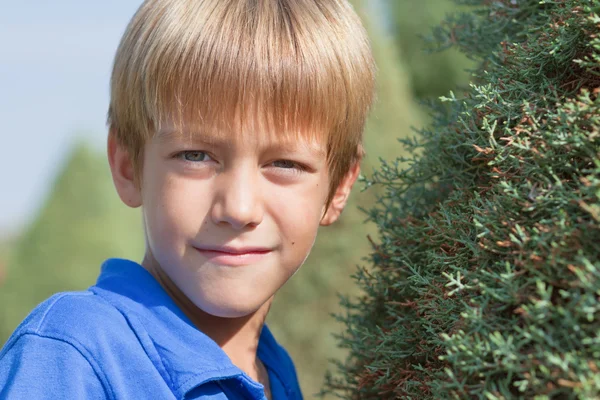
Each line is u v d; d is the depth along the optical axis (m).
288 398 1.60
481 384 0.86
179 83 1.22
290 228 1.28
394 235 1.31
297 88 1.24
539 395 0.79
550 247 0.86
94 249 5.27
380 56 4.47
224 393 1.24
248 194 1.21
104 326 1.19
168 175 1.25
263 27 1.25
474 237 1.06
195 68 1.21
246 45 1.22
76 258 5.23
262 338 1.64
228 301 1.25
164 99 1.23
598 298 0.78
